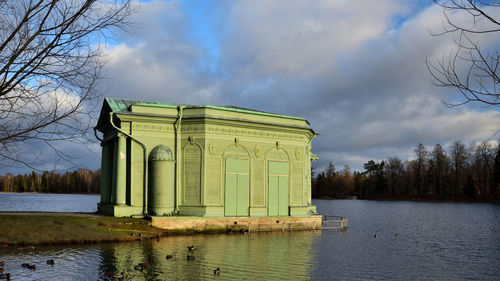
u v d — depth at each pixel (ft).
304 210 118.52
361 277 64.64
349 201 481.46
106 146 117.39
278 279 59.88
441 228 157.79
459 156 431.84
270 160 112.68
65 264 62.54
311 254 80.79
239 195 107.55
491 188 401.29
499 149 295.48
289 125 114.42
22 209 210.18
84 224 87.15
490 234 137.80
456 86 25.29
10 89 30.09
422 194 463.83
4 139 29.68
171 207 101.04
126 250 74.79
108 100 109.29
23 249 72.64
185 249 78.18
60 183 538.06
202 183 103.35
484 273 73.36
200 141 104.42
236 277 59.36
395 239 116.67
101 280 54.24
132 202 100.78
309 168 133.28
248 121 108.06
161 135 104.27
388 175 527.40
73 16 30.63
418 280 65.82
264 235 102.78
